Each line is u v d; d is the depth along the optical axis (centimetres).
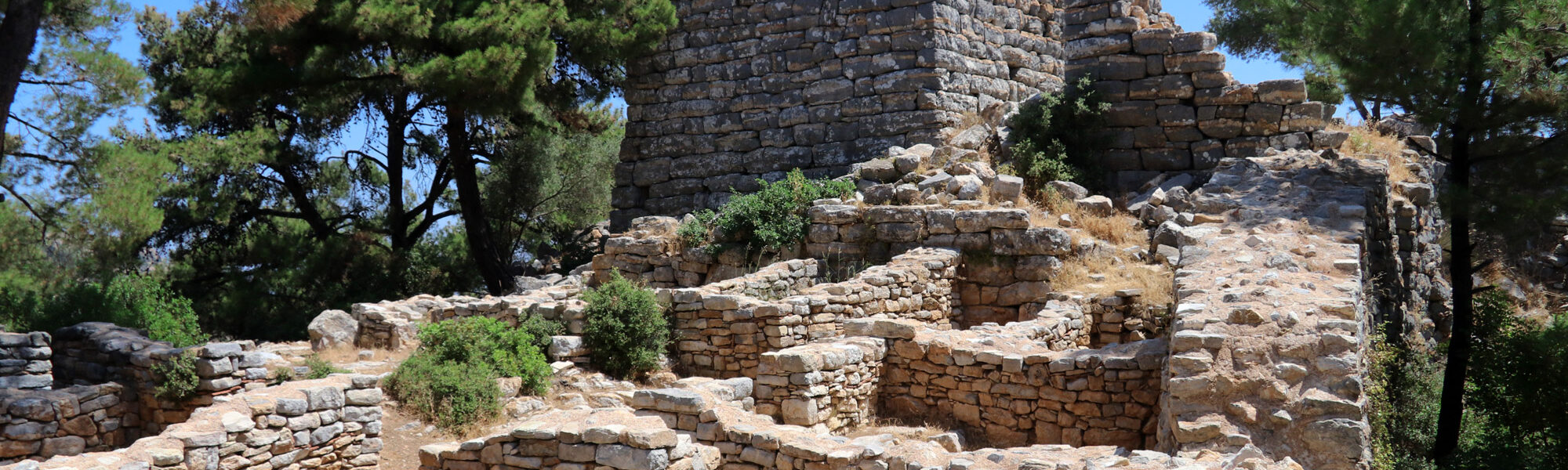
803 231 1641
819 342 1128
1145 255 1499
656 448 708
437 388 1099
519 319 1391
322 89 2155
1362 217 1287
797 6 2119
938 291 1452
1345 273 1097
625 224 2345
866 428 1077
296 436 879
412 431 1059
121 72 1812
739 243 1692
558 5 2191
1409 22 1217
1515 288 2098
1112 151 1841
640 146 2334
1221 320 933
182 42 2753
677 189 2273
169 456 758
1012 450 797
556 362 1252
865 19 2041
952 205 1574
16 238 1795
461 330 1222
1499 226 1264
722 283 1401
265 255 2628
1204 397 854
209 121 2802
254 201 2864
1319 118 1698
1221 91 1761
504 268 2578
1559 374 1218
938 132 1955
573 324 1316
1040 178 1759
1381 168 1480
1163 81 1795
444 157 2880
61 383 1169
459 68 2008
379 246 2792
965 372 1092
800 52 2112
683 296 1321
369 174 3123
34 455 966
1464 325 1291
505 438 763
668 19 2248
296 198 2867
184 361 1056
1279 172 1502
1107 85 1847
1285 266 1111
